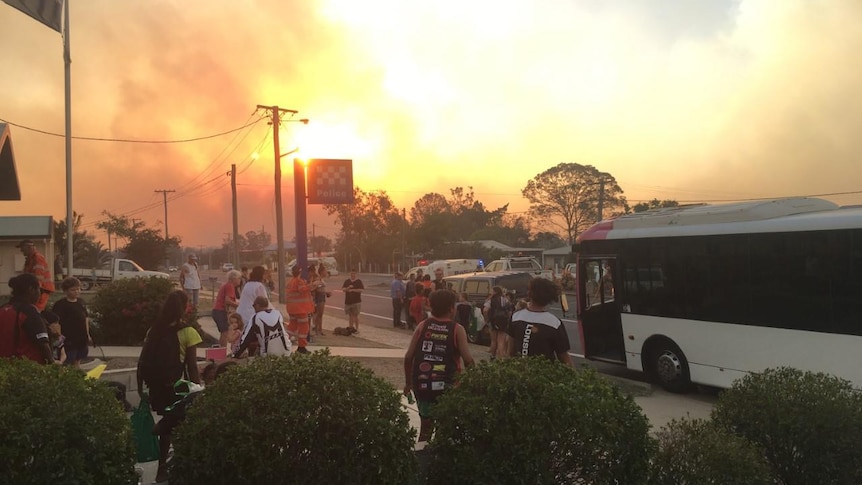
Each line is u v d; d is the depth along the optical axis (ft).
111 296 39.58
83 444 9.57
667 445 13.53
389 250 256.73
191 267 62.34
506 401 11.59
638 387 35.06
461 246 226.38
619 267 37.40
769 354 29.48
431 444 12.09
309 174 63.57
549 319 16.65
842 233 26.94
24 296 16.65
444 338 16.14
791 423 14.30
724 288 31.53
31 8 36.76
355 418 10.34
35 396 9.60
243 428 9.88
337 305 100.07
